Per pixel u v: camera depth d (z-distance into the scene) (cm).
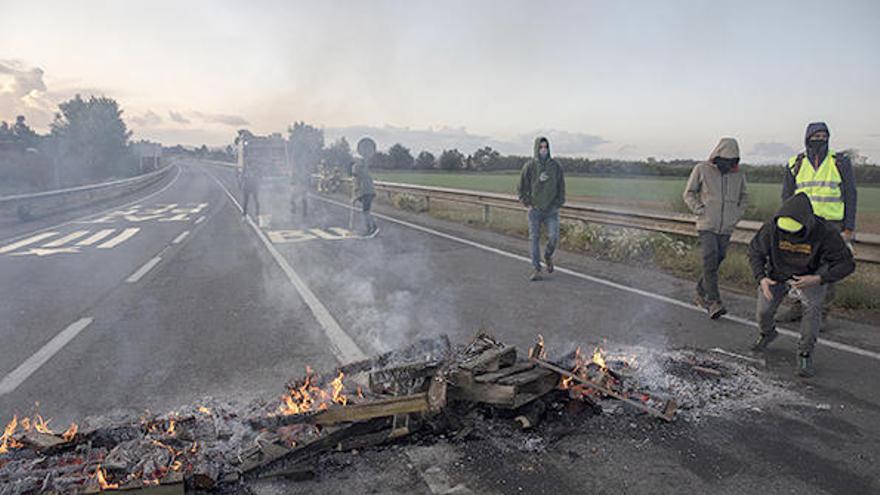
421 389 363
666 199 2169
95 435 316
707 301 593
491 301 664
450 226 1449
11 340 537
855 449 314
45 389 415
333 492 280
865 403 373
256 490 283
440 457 311
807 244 409
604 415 358
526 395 345
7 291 751
